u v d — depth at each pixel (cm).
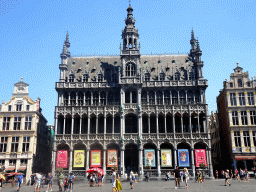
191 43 7369
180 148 6034
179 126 6175
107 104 6256
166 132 5850
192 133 5819
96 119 5991
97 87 6303
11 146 6003
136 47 6662
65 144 5906
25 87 6394
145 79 6531
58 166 5694
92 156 5769
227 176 3656
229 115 6066
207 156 5709
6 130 6072
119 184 2498
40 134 6788
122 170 5578
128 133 5825
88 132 5891
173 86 6269
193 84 6300
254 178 5244
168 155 5753
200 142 5800
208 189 3092
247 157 5734
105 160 5744
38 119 6469
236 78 6272
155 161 5781
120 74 6288
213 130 7875
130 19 6881
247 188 3134
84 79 6556
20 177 3488
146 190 3097
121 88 6141
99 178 4206
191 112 5988
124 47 6675
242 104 6119
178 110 5988
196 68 6612
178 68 6794
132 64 6406
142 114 6034
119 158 5800
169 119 6200
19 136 6047
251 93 6156
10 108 6250
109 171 5672
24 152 5934
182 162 5691
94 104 6294
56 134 5888
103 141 5822
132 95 6269
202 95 6228
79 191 3200
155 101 6209
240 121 5991
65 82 6366
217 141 7362
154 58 7131
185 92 6294
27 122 6156
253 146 5797
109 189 3453
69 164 5719
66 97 6378
